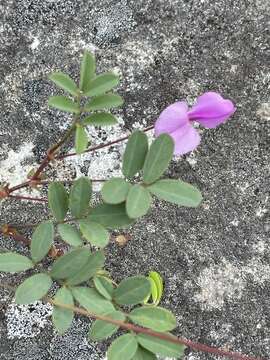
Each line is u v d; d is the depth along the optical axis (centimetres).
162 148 10
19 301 10
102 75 10
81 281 10
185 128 11
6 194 12
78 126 10
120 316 10
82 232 10
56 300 10
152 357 10
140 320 10
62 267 10
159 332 10
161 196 10
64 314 10
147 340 10
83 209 10
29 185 12
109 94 10
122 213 10
